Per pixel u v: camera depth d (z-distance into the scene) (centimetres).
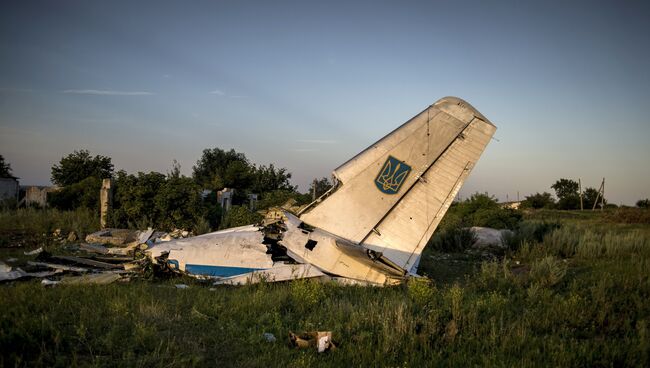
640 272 917
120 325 499
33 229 1323
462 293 722
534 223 1758
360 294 733
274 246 862
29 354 407
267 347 480
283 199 1912
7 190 2623
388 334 521
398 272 789
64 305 561
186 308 607
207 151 4066
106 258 909
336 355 481
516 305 720
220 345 482
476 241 1508
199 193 1542
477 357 489
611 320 617
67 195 1764
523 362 465
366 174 846
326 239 811
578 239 1373
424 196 846
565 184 5397
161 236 1255
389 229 840
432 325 554
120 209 1415
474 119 858
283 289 707
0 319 460
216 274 801
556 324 621
